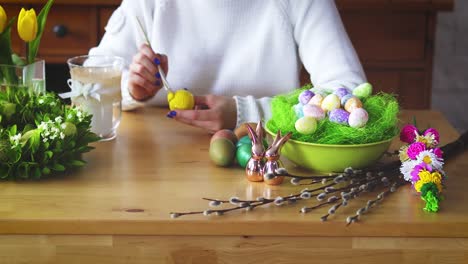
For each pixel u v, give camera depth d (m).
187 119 1.41
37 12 2.50
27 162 1.14
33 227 1.02
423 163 1.10
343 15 2.51
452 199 1.12
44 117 1.20
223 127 1.43
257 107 1.45
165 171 1.22
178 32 1.74
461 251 1.05
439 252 1.05
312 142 1.18
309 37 1.70
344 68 1.62
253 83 1.77
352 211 1.07
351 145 1.15
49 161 1.17
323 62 1.66
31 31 1.32
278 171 1.12
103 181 1.17
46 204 1.07
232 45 1.75
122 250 1.04
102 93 1.35
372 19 2.51
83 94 1.34
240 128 1.32
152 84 1.53
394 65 2.54
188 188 1.14
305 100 1.24
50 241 1.03
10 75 1.33
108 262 1.04
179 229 1.02
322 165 1.19
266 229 1.03
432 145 1.19
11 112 1.22
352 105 1.20
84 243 1.04
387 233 1.03
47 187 1.14
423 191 1.07
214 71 1.77
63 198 1.09
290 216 1.04
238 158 1.22
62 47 2.54
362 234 1.03
